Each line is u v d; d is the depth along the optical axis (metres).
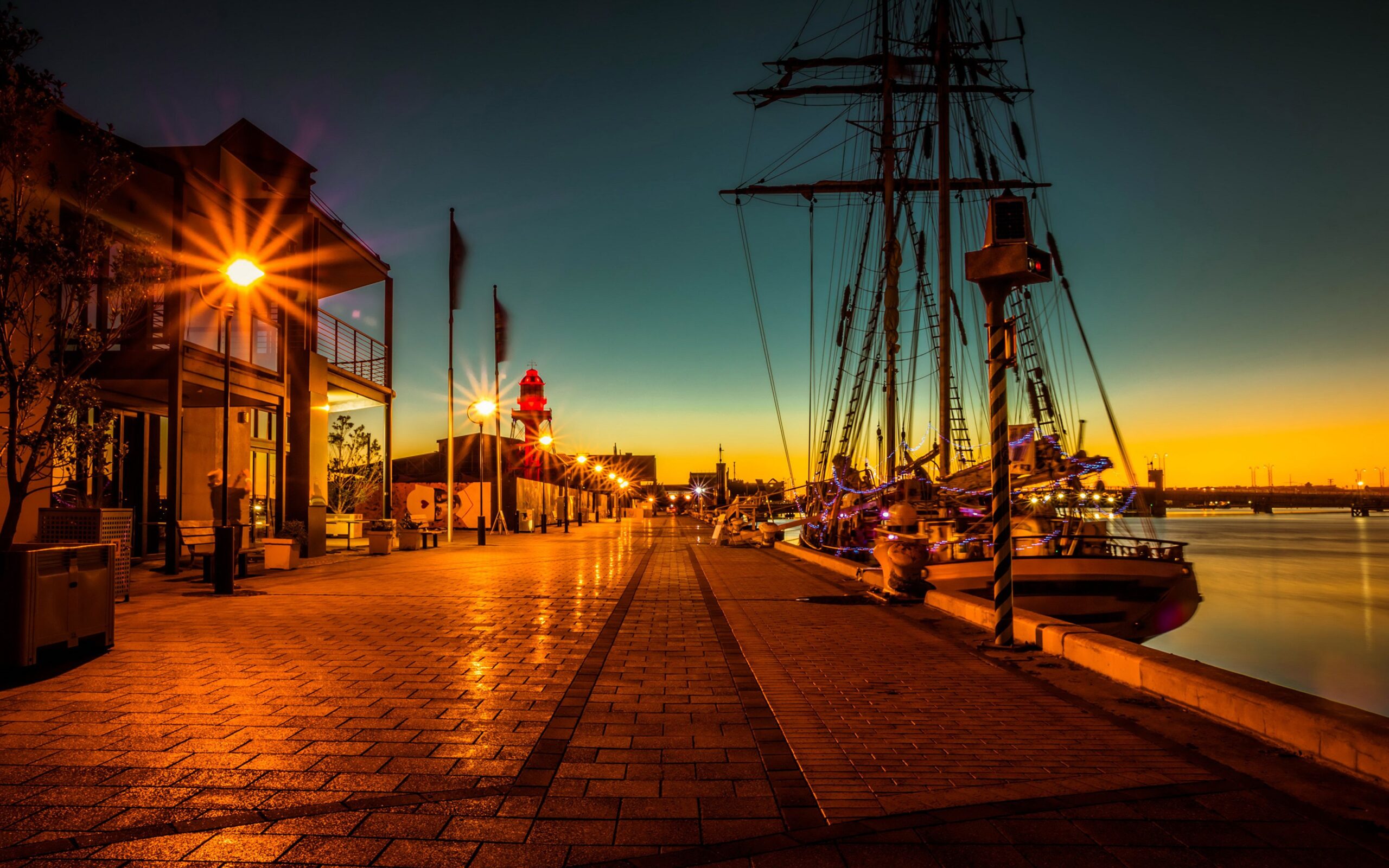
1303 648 25.52
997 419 8.30
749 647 8.46
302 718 5.55
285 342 20.52
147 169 16.59
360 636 8.91
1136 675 6.54
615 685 6.64
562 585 14.89
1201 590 42.84
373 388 25.50
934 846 3.53
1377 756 4.28
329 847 3.50
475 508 44.78
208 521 20.91
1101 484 17.59
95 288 11.23
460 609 11.25
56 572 7.10
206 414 21.02
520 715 5.69
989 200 8.18
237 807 3.93
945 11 20.97
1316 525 181.38
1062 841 3.58
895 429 25.06
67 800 4.00
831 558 19.80
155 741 4.98
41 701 5.95
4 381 9.62
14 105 9.19
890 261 25.25
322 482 21.58
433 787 4.24
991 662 7.63
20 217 9.66
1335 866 3.34
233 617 10.25
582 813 3.91
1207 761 4.70
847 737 5.20
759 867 3.34
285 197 20.77
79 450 10.33
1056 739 5.16
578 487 71.38
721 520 33.97
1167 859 3.41
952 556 15.05
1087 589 14.27
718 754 4.84
